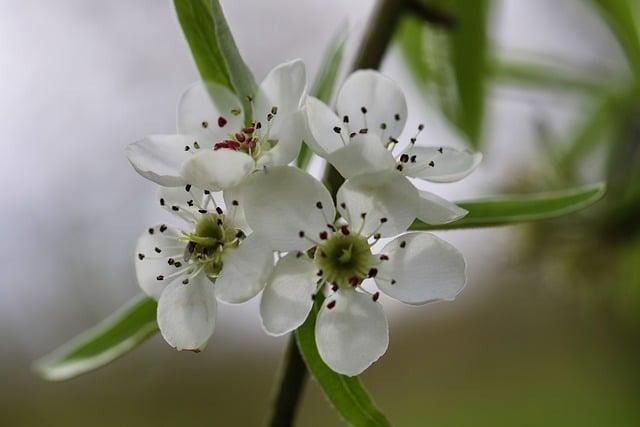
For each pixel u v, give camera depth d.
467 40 0.34
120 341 0.27
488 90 0.35
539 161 0.35
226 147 0.25
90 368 0.27
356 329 0.25
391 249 0.25
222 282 0.24
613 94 0.35
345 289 0.25
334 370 0.25
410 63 0.35
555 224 0.34
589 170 0.35
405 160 0.25
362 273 0.25
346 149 0.24
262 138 0.25
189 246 0.25
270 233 0.25
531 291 0.51
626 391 0.44
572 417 0.48
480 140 0.35
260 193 0.25
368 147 0.24
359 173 0.24
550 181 0.35
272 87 0.25
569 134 0.35
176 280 0.25
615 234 0.34
